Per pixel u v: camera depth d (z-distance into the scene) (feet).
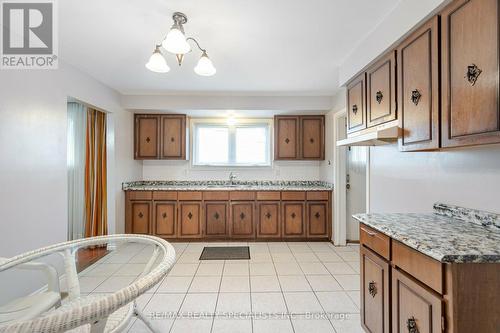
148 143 13.37
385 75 5.99
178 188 12.66
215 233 12.69
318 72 9.33
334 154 12.15
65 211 8.16
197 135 14.73
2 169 6.05
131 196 12.55
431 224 4.63
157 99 12.25
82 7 5.43
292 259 10.27
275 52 7.66
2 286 5.65
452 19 4.00
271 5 5.40
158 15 5.74
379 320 4.73
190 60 8.18
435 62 4.36
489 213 4.29
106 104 10.79
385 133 5.45
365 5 5.42
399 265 4.14
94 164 11.30
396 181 6.73
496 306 3.16
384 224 4.69
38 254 4.99
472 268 3.17
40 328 2.32
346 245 12.10
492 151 4.27
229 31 6.45
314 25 6.20
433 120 4.40
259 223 12.71
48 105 7.50
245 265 9.66
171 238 12.67
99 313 2.62
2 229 6.05
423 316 3.55
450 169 5.07
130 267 8.89
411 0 4.88
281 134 13.55
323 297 7.30
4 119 6.13
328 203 12.63
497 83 3.27
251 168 14.75
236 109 12.38
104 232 11.27
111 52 7.61
